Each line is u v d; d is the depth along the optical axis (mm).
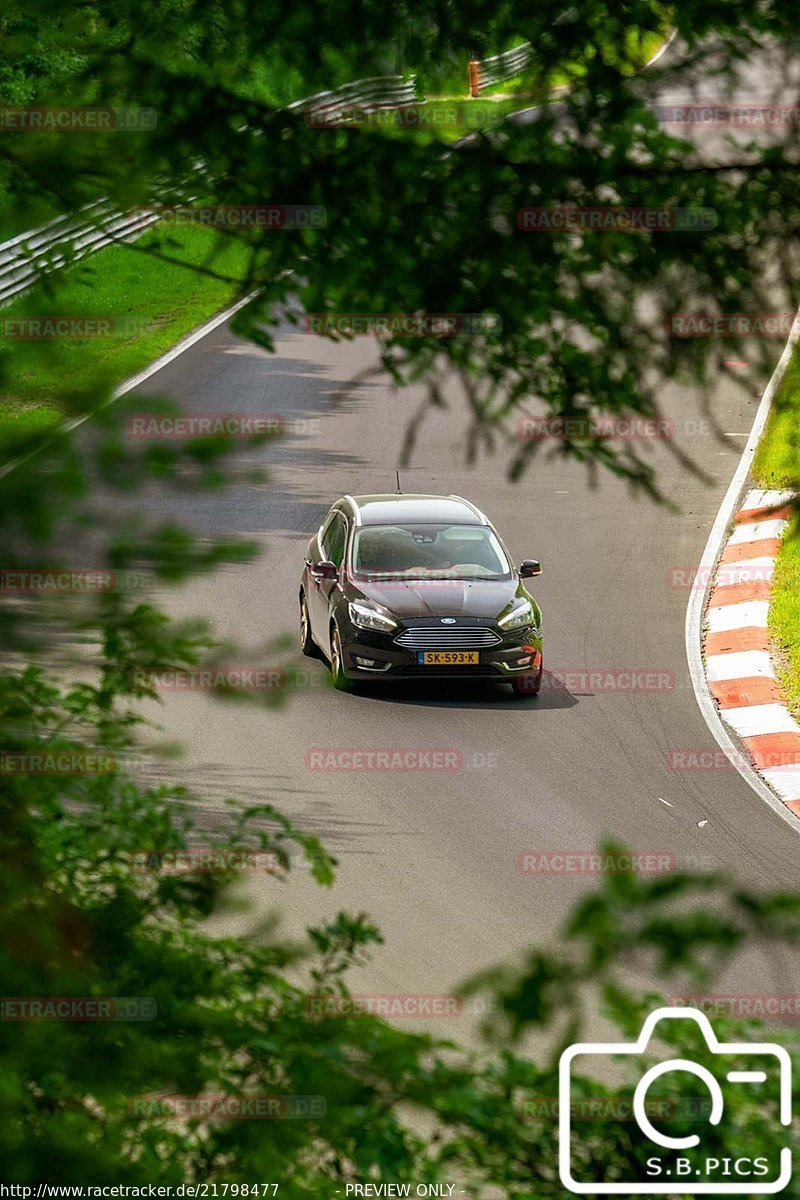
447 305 11844
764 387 11914
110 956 11297
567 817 42656
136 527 10391
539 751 48812
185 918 12227
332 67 11531
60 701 11539
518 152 11578
